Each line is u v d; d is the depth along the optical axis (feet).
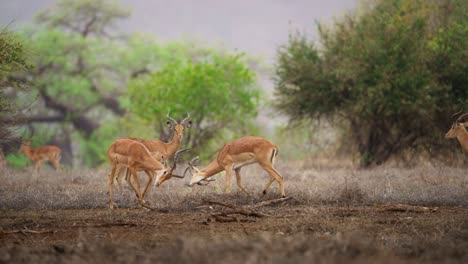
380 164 214.48
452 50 201.98
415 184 141.69
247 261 62.13
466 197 119.65
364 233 86.12
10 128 145.59
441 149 208.33
